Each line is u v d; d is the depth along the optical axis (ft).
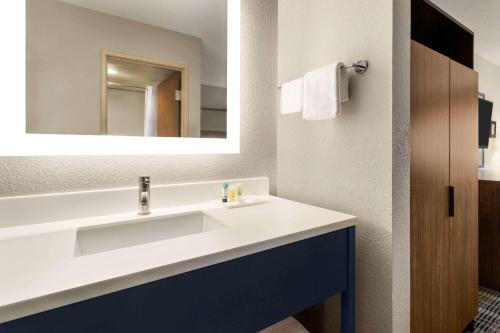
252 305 2.34
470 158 4.81
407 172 3.43
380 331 3.37
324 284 2.86
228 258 2.19
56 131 3.19
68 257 2.07
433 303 4.00
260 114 4.77
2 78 2.92
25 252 2.18
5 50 2.92
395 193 3.27
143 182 3.28
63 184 3.21
